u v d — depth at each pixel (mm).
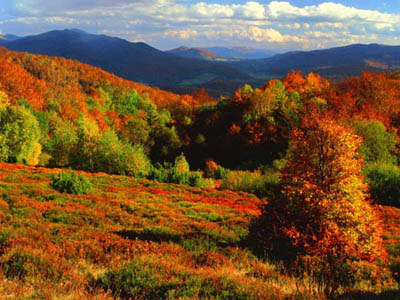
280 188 11633
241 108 107562
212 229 15992
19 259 8570
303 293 7594
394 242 16203
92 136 45250
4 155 47781
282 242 11445
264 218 11727
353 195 10289
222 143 90625
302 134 11172
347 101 79688
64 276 8039
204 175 56281
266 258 11602
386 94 81312
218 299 6875
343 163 10367
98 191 25109
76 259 9609
